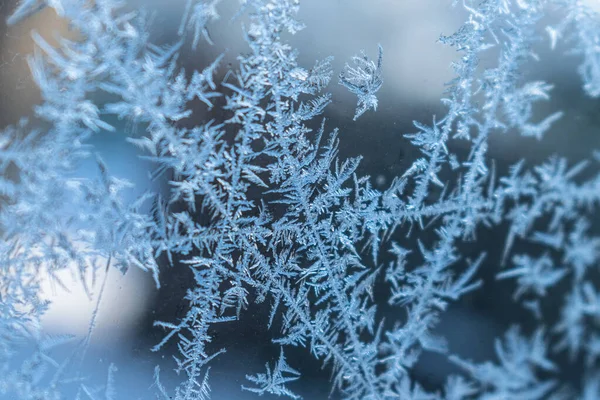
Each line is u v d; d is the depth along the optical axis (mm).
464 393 113
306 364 118
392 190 118
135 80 119
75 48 119
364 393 116
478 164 116
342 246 119
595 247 112
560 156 114
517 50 116
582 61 115
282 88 119
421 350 115
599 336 111
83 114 119
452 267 116
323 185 119
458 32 118
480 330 114
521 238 114
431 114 118
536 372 112
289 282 119
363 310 117
